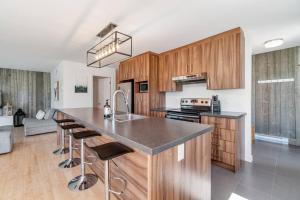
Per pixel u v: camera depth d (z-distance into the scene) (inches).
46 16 90.1
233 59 109.0
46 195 74.8
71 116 98.7
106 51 103.7
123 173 65.6
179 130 58.8
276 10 84.9
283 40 130.0
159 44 138.3
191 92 152.9
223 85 114.3
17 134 193.8
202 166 61.8
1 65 225.3
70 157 107.3
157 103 166.7
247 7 81.9
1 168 101.9
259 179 89.7
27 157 120.3
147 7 81.8
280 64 159.5
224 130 102.7
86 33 113.0
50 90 282.2
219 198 72.7
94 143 94.4
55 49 149.4
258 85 173.9
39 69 257.3
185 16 91.0
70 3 78.2
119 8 82.7
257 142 161.3
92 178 89.2
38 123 191.2
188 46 137.5
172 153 48.7
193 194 57.7
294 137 152.5
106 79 240.7
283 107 158.7
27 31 109.8
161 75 163.5
